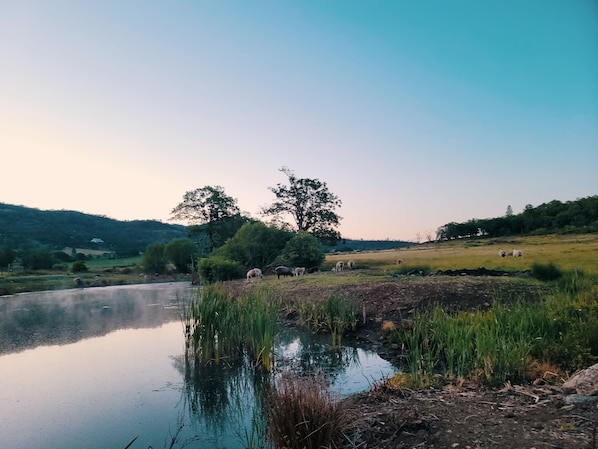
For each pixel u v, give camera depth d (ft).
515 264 93.76
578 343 28.73
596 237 160.15
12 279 176.24
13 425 26.23
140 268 237.45
